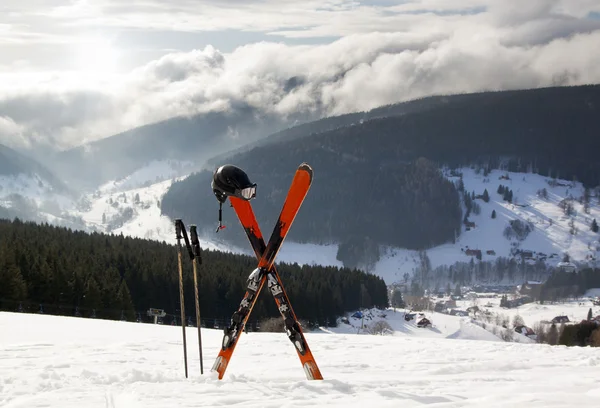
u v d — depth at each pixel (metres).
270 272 4.38
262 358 7.02
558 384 4.44
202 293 48.78
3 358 6.35
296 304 57.91
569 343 51.69
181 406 3.31
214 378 4.19
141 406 3.30
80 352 7.11
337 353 7.62
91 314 40.62
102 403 3.45
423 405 3.38
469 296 150.88
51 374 4.57
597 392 3.70
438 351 7.84
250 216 4.39
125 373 4.34
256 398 3.54
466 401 3.47
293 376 4.66
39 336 11.87
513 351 7.79
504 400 3.48
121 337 11.73
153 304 47.66
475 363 5.95
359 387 3.99
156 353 7.32
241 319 4.32
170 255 58.66
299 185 4.31
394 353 7.61
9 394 3.82
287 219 4.35
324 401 3.48
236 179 4.31
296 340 4.34
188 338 10.20
